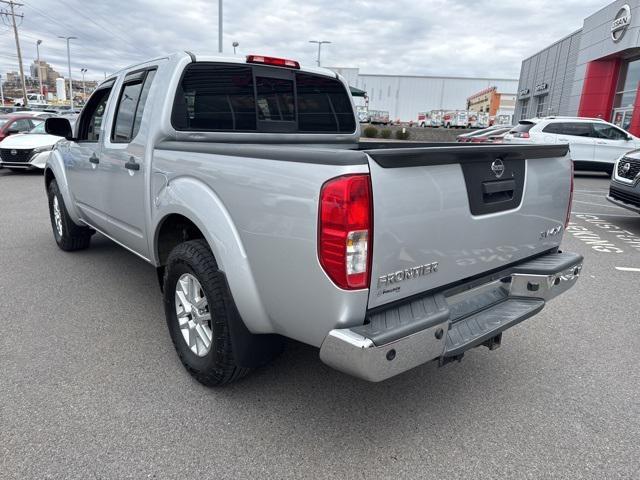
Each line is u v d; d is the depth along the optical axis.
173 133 3.07
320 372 3.08
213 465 2.23
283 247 2.14
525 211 2.73
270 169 2.17
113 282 4.65
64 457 2.25
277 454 2.32
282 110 3.72
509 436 2.49
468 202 2.36
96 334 3.54
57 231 5.73
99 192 4.09
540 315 4.11
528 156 2.66
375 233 1.97
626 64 24.22
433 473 2.22
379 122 57.38
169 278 2.91
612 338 3.68
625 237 7.19
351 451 2.35
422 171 2.12
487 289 2.68
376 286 2.04
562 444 2.44
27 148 12.67
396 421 2.60
